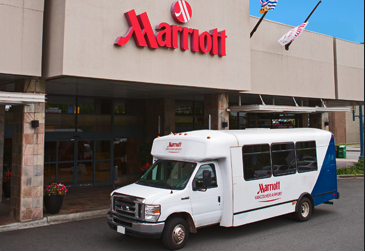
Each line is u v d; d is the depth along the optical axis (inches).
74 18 388.2
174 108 709.3
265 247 327.3
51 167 599.2
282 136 411.8
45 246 331.6
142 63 442.0
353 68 827.4
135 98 697.0
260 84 630.5
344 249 321.1
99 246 331.6
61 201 441.1
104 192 585.9
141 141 717.9
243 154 366.3
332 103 926.4
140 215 311.1
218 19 530.6
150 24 446.6
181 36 479.5
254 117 879.7
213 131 385.7
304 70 713.0
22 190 402.0
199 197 334.3
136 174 706.8
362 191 628.4
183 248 323.3
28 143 405.4
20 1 382.9
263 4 570.6
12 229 389.1
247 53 570.6
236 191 354.0
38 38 394.9
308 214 426.9
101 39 407.5
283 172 402.6
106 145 668.7
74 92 577.6
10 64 374.9
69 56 384.2
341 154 1245.7
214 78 522.0
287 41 635.5
